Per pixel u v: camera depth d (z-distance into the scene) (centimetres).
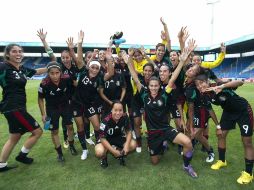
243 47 3172
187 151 395
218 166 416
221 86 357
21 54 400
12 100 393
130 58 483
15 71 396
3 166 412
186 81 445
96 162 452
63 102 464
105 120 429
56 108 457
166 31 584
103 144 425
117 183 371
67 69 499
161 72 455
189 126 481
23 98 408
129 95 594
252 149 368
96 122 487
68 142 509
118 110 420
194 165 432
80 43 495
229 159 455
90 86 469
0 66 384
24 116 403
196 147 525
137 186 362
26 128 409
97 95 505
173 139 407
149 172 407
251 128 365
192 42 427
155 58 596
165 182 372
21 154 430
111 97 523
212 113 434
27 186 365
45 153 498
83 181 379
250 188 353
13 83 392
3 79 388
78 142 573
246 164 370
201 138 439
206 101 424
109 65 505
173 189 352
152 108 421
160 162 449
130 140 445
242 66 3716
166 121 429
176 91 480
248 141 366
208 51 3397
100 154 421
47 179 386
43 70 459
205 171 408
